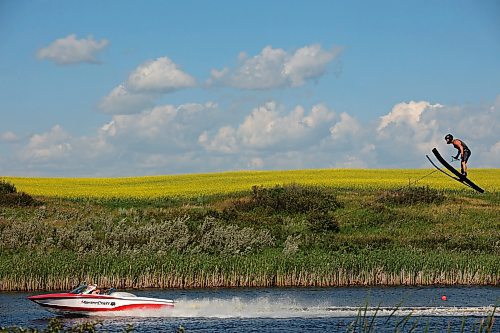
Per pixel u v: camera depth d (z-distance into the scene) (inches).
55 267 1603.1
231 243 1968.5
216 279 1676.9
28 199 2490.2
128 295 1269.7
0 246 1855.3
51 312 1269.7
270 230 2169.0
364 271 1716.3
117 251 1847.9
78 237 1941.4
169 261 1679.4
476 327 1102.4
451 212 2495.1
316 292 1557.6
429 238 2135.8
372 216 2417.6
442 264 1743.4
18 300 1423.5
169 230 2031.3
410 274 1717.5
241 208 2496.3
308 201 2498.8
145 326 1137.4
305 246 2017.7
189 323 1163.3
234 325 1141.1
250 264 1705.2
